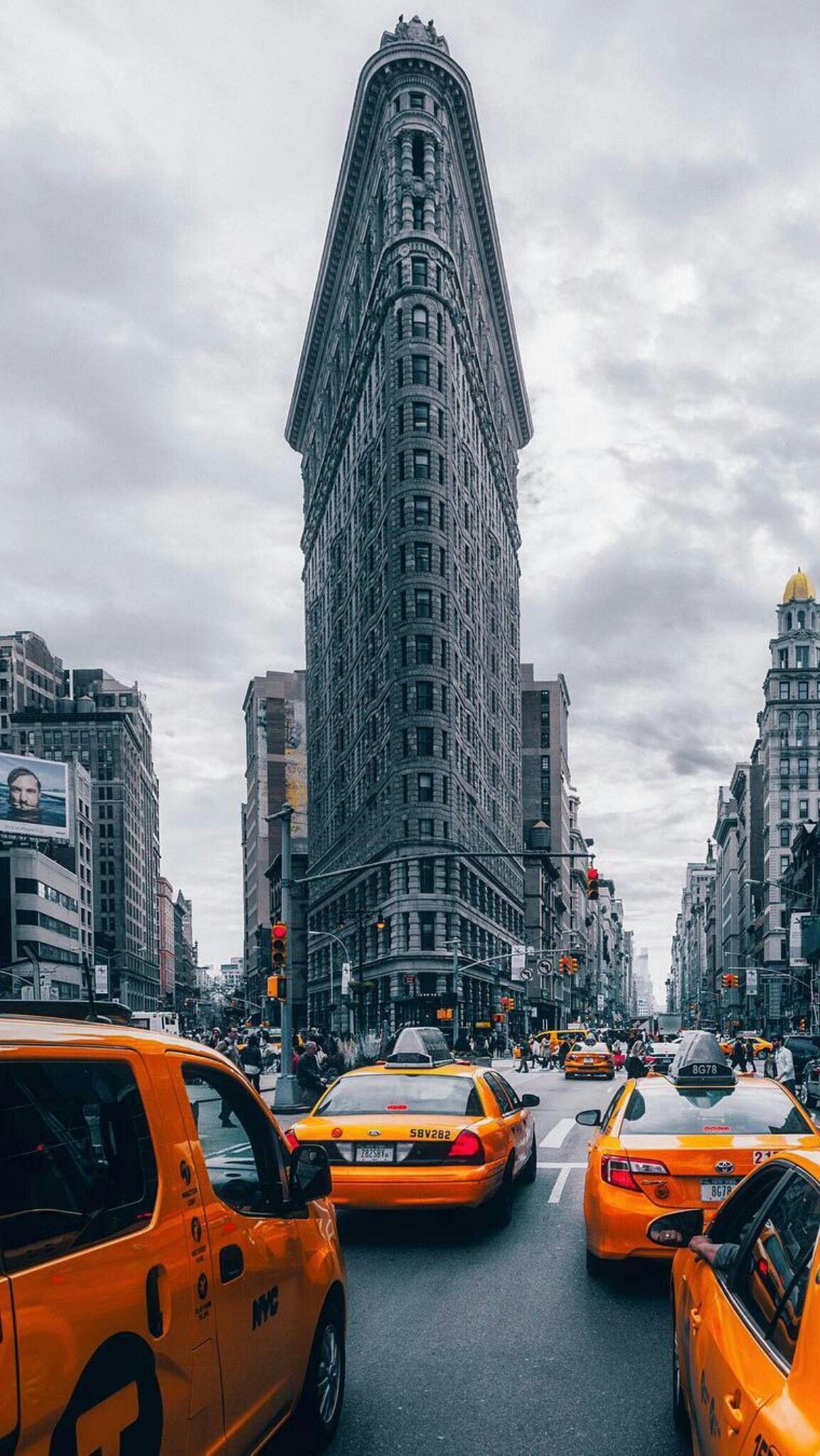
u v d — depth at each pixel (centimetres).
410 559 7356
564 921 15362
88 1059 359
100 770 16888
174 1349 362
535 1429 564
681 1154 807
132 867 17525
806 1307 302
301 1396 514
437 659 7262
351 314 9288
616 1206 811
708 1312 421
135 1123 377
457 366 8119
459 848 7312
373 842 7956
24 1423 281
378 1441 549
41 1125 323
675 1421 561
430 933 6919
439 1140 999
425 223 7819
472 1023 7531
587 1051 4281
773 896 13238
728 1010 16788
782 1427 279
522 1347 704
